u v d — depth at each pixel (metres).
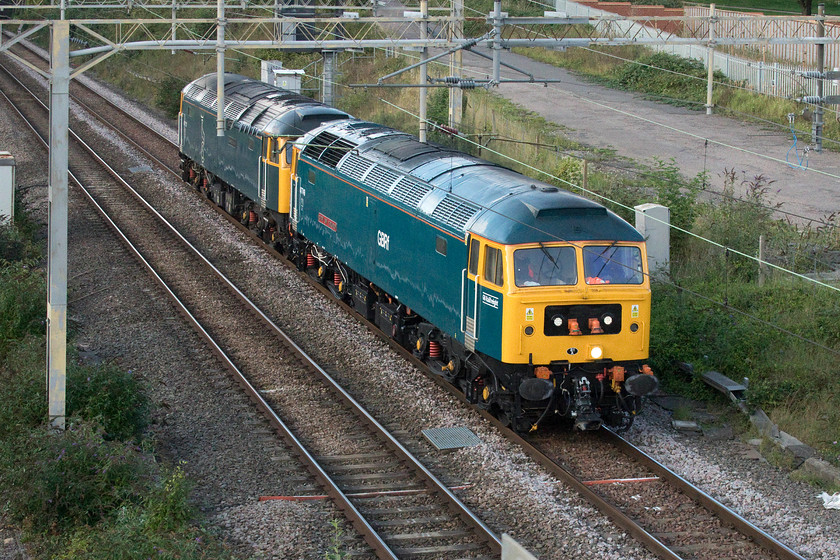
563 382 24.27
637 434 25.34
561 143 56.22
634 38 35.06
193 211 50.56
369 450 24.36
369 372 29.88
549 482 22.31
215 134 49.12
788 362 28.33
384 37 80.38
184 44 29.45
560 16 34.31
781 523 20.47
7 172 41.38
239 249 44.09
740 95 65.44
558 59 83.06
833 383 27.12
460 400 27.44
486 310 24.64
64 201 22.34
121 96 85.81
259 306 36.41
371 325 34.09
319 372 29.39
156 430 25.23
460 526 20.30
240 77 52.28
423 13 34.06
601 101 68.38
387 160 32.81
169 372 29.53
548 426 25.95
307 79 77.44
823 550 19.33
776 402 26.58
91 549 18.20
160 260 42.06
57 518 19.91
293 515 20.55
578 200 25.20
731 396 26.92
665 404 27.73
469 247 25.53
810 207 44.09
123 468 20.88
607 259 24.44
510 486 22.11
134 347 31.72
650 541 19.31
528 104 67.56
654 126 61.25
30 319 31.03
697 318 31.12
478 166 29.80
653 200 39.94
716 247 37.38
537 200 24.92
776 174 49.84
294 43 32.03
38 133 67.69
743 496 21.75
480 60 82.75
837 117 57.94
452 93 48.28
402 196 30.06
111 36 96.69
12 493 20.00
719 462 23.95
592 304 24.17
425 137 35.34
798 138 57.09
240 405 27.14
